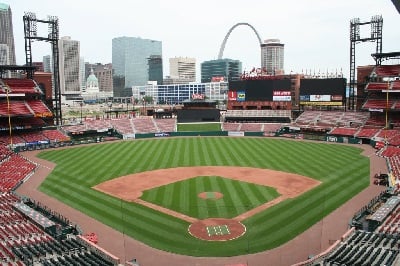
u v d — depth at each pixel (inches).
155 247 1392.7
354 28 4510.3
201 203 1856.5
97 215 1722.4
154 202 1886.1
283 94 4904.0
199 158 3014.3
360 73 4466.0
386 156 2957.7
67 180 2358.5
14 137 3745.1
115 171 2573.8
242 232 1510.8
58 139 3937.0
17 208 1724.9
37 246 1309.1
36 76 4335.6
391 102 3912.4
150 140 4136.3
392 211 1616.6
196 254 1336.1
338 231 1507.1
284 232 1507.1
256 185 2164.1
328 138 3941.9
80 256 1232.2
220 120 5059.1
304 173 2445.9
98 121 4704.7
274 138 4195.4
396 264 1064.8
